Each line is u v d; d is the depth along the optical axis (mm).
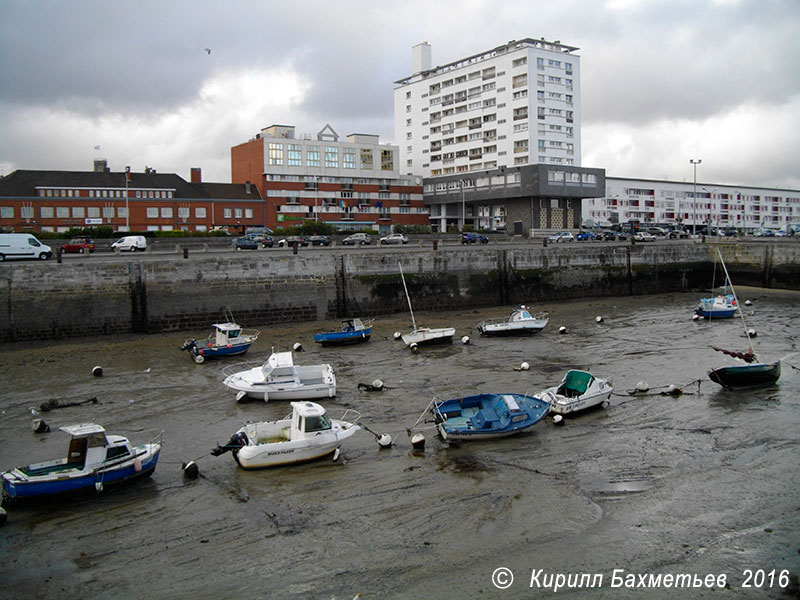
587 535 14438
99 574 13227
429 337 35594
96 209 89188
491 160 113062
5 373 30156
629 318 45719
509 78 108812
